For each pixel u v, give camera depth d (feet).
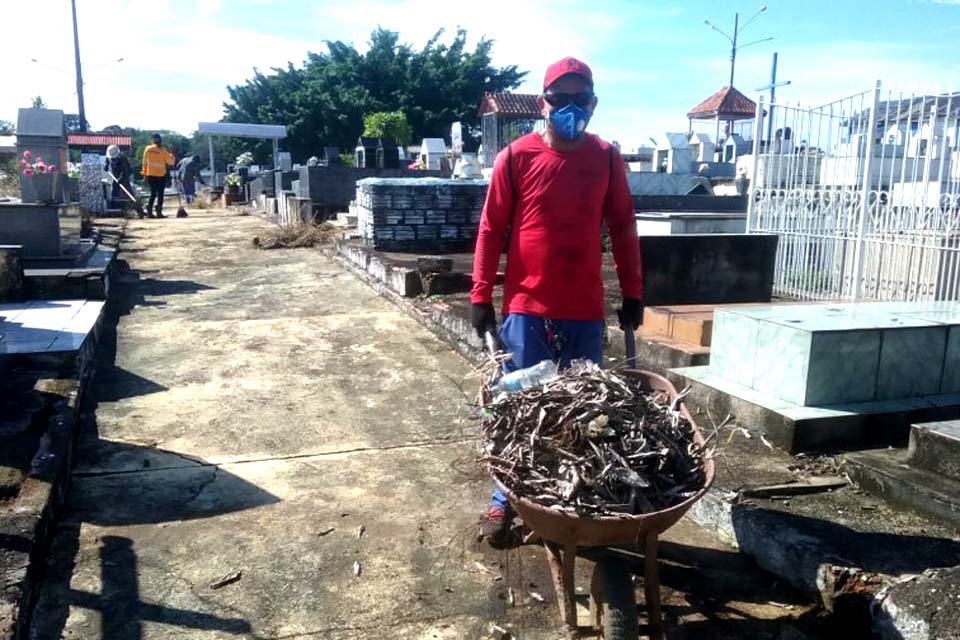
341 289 30.22
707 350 16.79
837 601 9.34
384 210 33.42
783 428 12.71
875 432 12.93
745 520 10.89
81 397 16.79
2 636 8.00
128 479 13.34
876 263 29.07
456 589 10.27
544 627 9.48
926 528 10.39
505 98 75.05
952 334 13.79
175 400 17.49
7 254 23.68
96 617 9.45
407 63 151.23
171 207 81.76
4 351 17.60
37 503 10.83
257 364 20.36
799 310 15.24
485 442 9.22
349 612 9.74
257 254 39.78
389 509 12.49
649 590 8.59
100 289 24.61
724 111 104.88
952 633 8.04
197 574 10.46
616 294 24.70
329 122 144.56
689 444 9.18
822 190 31.30
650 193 52.44
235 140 160.76
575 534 8.18
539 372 9.86
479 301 10.83
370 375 19.58
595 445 8.60
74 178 61.31
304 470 13.93
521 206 10.59
